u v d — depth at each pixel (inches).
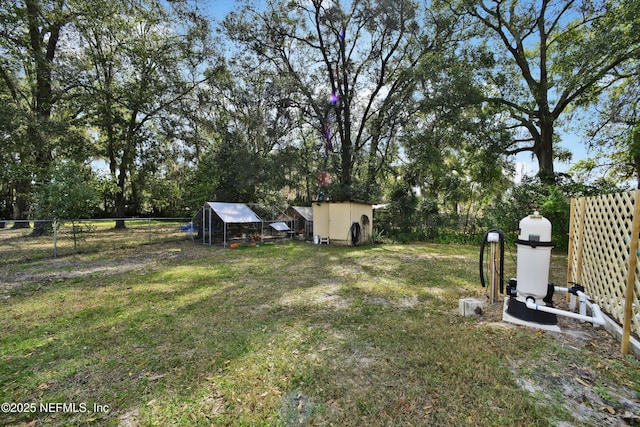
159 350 117.0
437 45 543.2
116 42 628.1
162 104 664.4
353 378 96.9
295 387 92.4
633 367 103.3
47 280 228.1
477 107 478.0
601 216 151.0
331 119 659.4
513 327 137.2
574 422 77.0
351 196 599.8
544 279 142.1
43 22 509.7
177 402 86.1
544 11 463.8
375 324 141.8
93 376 99.6
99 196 469.1
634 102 360.8
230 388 92.1
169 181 844.6
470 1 479.8
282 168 599.8
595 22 416.5
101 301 178.1
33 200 395.9
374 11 543.5
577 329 135.9
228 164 616.4
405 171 706.2
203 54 660.1
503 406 83.1
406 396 87.5
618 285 133.2
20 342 124.1
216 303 174.2
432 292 197.2
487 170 541.3
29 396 89.3
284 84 584.7
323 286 211.9
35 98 544.1
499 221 435.8
